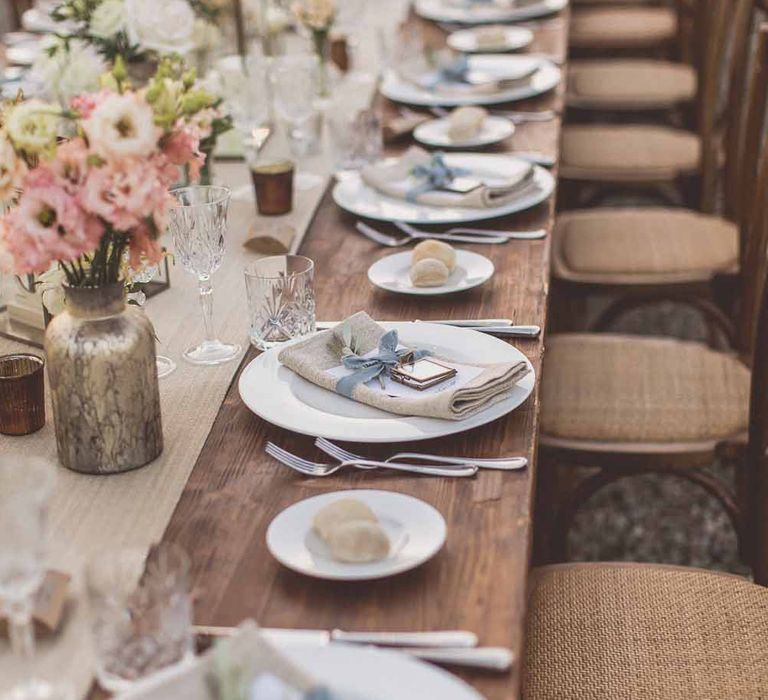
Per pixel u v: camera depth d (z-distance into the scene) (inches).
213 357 64.8
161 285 74.5
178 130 50.1
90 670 41.1
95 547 48.3
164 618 38.3
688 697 55.8
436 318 68.5
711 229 112.8
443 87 114.5
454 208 83.4
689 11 168.4
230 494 51.4
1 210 65.5
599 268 107.5
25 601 38.8
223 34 114.3
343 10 127.8
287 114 100.1
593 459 80.4
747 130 95.6
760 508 74.6
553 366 88.1
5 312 66.4
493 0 151.9
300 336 64.9
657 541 110.9
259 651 36.8
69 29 116.3
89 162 47.1
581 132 141.3
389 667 38.2
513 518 48.8
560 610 61.4
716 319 108.0
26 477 43.0
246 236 82.9
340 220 86.0
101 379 51.7
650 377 86.4
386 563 44.7
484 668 40.1
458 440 54.7
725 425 81.2
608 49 195.5
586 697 56.0
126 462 53.4
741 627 60.1
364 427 54.4
